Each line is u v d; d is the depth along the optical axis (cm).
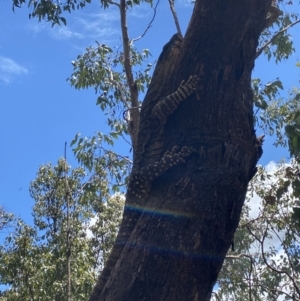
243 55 410
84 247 1152
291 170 633
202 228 337
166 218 339
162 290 316
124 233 421
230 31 412
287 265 812
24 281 1136
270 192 741
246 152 384
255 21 420
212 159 368
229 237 352
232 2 417
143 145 477
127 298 317
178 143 391
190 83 405
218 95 396
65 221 1150
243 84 406
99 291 398
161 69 534
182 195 350
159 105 442
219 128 386
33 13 830
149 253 327
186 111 405
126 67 780
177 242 329
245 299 863
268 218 803
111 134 963
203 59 410
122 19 797
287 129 478
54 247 1159
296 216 520
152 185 403
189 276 323
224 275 878
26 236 1162
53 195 1184
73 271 1119
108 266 409
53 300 1116
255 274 856
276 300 809
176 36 552
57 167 1181
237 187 362
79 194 939
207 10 422
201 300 327
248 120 399
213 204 346
